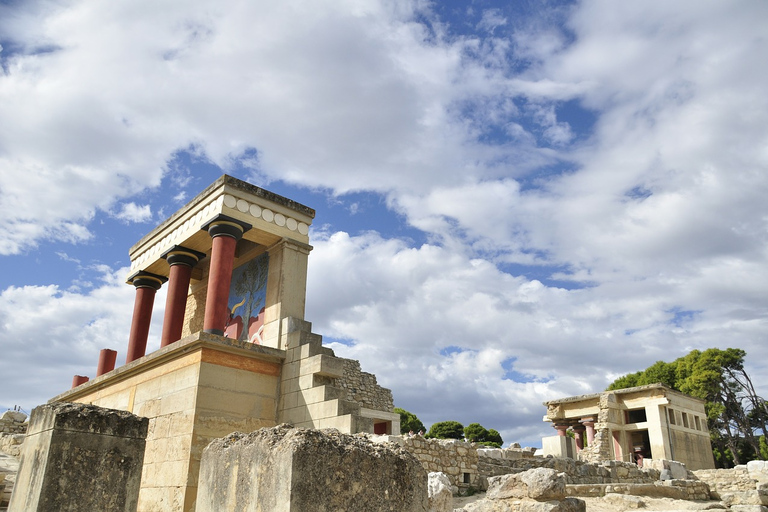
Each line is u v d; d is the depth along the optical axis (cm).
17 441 2072
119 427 764
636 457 3309
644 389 3123
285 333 1694
